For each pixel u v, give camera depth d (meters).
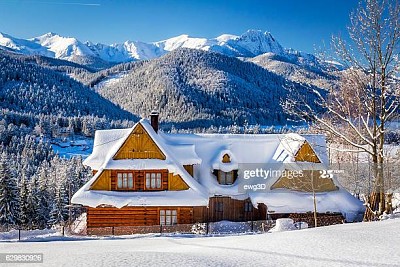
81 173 80.88
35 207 61.41
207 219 31.78
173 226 29.28
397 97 22.48
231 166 32.53
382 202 23.78
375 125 22.86
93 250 13.94
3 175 55.59
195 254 11.48
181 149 32.69
